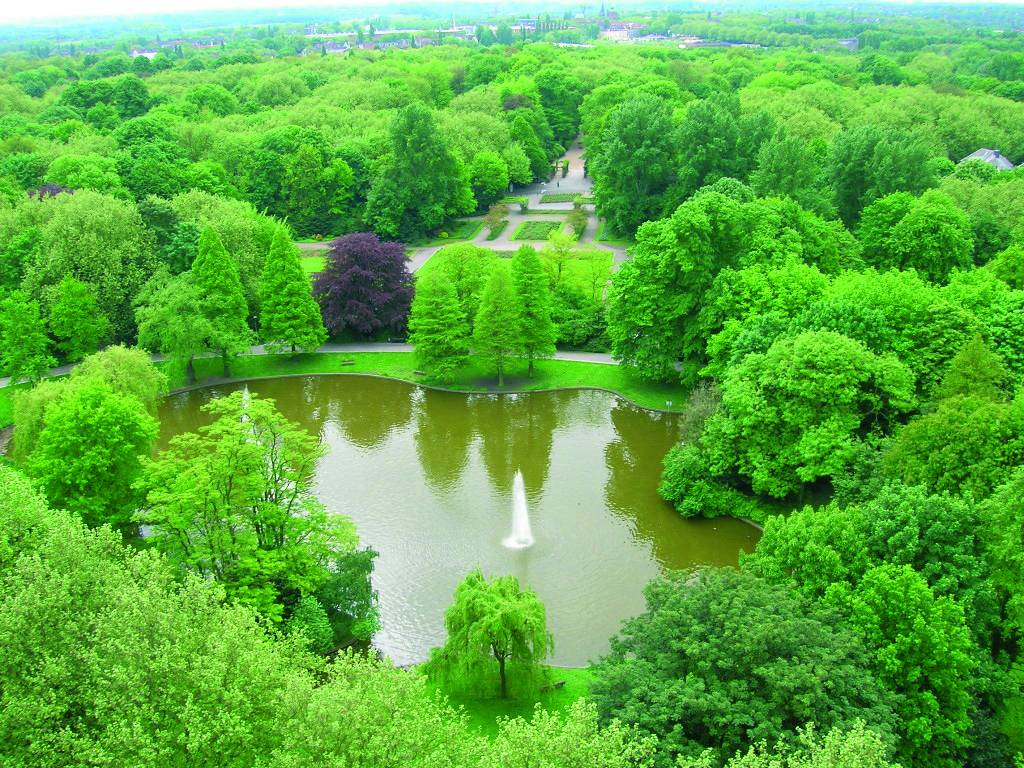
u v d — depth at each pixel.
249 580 40.66
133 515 47.66
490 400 76.69
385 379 80.81
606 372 80.88
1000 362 50.41
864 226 89.50
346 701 24.20
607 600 47.88
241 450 41.12
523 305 76.38
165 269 81.56
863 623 33.03
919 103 160.00
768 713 28.41
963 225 82.81
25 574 31.16
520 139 159.75
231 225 87.25
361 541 53.84
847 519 38.25
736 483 57.97
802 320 57.81
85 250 79.56
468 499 59.66
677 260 70.19
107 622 28.25
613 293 77.25
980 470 40.25
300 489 45.34
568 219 128.12
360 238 86.69
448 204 128.88
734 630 30.36
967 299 60.78
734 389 55.22
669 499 58.28
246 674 27.00
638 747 24.08
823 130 137.62
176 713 25.81
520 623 36.34
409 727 24.62
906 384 52.12
